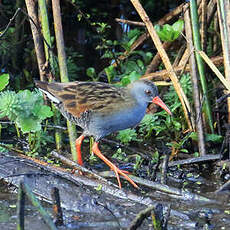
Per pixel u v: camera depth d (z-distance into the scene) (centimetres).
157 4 1641
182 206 909
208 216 872
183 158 1102
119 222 848
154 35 1103
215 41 1310
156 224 725
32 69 1402
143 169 1054
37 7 1210
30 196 688
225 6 1042
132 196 919
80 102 1016
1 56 1394
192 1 1084
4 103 1024
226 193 954
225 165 1017
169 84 1152
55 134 1138
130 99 1017
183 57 1215
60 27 1072
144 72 1323
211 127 1124
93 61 1502
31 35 1440
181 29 1153
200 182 1010
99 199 912
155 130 1219
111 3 1655
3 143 1129
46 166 1000
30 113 1034
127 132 1148
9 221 845
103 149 1155
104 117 1009
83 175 998
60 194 918
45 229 818
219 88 1213
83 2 1639
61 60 1079
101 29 1317
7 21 1459
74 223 839
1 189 951
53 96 1042
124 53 1364
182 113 1173
